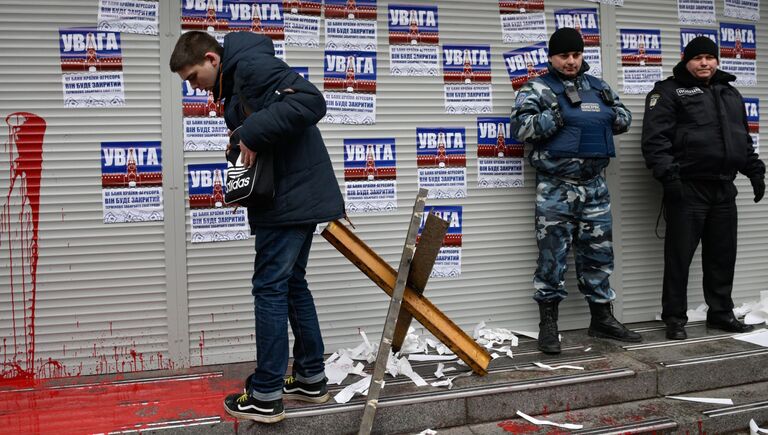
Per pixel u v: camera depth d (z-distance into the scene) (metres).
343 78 3.86
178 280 3.63
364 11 3.88
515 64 4.14
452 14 4.03
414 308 3.14
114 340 3.57
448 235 4.05
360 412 2.94
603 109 3.82
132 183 3.57
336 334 3.86
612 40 4.31
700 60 3.94
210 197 3.66
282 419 2.84
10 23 3.42
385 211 3.94
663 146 3.90
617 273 4.34
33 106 3.46
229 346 3.71
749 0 4.62
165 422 2.81
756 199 4.20
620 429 3.01
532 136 3.69
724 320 4.11
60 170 3.50
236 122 2.81
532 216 4.19
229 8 3.68
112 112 3.55
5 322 3.45
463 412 3.08
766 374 3.62
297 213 2.75
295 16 3.78
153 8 3.59
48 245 3.49
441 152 4.02
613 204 4.33
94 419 2.86
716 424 3.15
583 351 3.73
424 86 3.99
